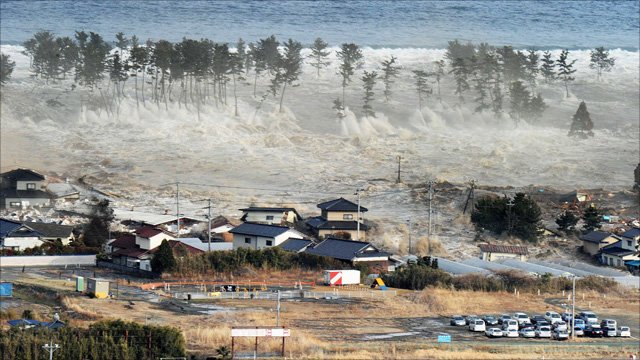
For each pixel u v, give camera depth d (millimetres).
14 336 165125
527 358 178750
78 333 168250
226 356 169125
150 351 166000
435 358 174750
